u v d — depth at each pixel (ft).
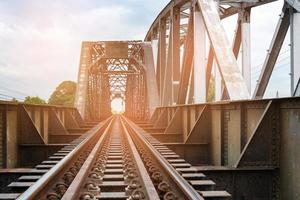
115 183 20.16
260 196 23.91
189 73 55.21
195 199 13.69
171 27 70.90
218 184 23.81
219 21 39.63
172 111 59.52
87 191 17.62
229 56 36.35
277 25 38.40
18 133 37.45
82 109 95.09
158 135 52.19
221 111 34.42
